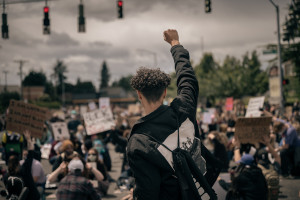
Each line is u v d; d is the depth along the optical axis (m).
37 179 6.00
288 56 26.61
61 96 126.75
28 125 6.68
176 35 1.97
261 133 5.97
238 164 4.95
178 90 1.77
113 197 8.26
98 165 8.30
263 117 5.90
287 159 9.28
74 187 4.89
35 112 6.72
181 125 1.58
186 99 1.67
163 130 1.54
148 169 1.47
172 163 1.50
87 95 133.88
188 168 1.51
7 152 9.38
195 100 1.73
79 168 5.05
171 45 1.94
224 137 9.22
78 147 8.61
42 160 14.09
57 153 10.18
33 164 6.00
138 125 1.56
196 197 1.50
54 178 6.10
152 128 1.54
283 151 9.27
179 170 1.50
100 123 11.55
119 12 14.89
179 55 1.85
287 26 25.36
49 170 11.51
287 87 28.09
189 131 1.60
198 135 1.69
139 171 1.48
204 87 52.28
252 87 49.50
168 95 42.56
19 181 4.89
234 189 4.75
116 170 12.16
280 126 9.29
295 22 25.08
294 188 8.26
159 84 1.61
